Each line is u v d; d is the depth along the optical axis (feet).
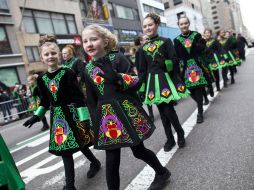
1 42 69.97
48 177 14.83
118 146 9.83
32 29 78.48
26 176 15.55
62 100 11.89
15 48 72.49
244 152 13.92
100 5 110.93
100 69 10.09
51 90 11.93
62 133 11.81
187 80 20.65
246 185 10.82
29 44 75.97
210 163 13.19
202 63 20.83
